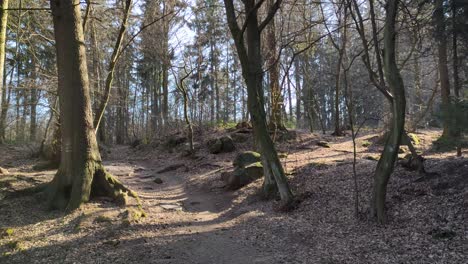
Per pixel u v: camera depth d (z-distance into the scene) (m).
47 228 8.90
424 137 18.39
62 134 10.89
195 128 26.39
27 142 27.34
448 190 8.09
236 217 10.05
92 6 16.53
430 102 16.92
